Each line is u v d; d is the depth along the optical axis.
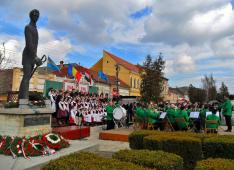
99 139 15.05
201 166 4.89
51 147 8.64
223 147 7.75
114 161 5.02
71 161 4.90
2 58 41.12
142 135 9.14
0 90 31.39
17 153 7.86
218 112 18.72
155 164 5.21
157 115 17.38
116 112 19.16
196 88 87.00
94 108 22.34
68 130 14.24
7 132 8.86
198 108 21.55
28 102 9.77
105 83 50.69
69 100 19.31
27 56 9.99
